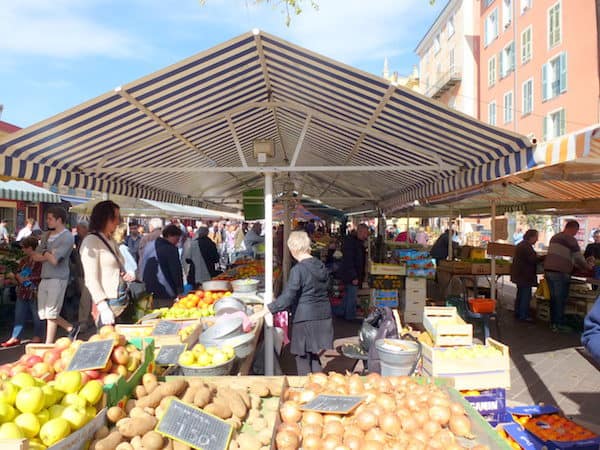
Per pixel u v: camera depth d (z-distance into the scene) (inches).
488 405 159.6
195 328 162.1
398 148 210.2
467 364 162.9
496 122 1201.4
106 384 95.4
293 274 173.8
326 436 99.7
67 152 168.2
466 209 584.1
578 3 858.1
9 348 277.1
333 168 188.1
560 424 147.4
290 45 136.1
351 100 167.5
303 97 183.5
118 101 143.7
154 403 99.2
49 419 79.0
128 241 525.7
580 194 335.9
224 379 122.6
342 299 380.5
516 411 159.2
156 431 87.8
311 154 309.9
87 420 83.3
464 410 111.6
